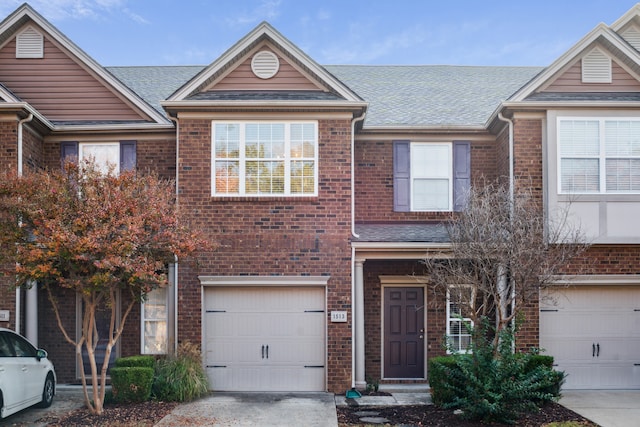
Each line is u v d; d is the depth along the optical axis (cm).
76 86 1277
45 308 1241
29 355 950
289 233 1147
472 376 879
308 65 1177
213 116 1158
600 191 1140
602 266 1151
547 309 1173
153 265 895
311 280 1140
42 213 840
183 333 1130
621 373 1167
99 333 1254
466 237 971
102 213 843
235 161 1157
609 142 1149
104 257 852
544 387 1005
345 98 1165
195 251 996
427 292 1274
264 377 1147
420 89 1585
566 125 1155
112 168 961
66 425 869
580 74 1198
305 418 921
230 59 1180
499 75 1734
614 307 1177
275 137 1163
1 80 1275
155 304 1255
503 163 1247
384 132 1310
